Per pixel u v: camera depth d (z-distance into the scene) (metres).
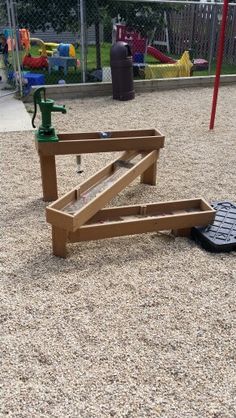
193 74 10.49
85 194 3.54
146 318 2.57
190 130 6.24
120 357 2.30
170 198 4.11
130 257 3.17
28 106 7.38
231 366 2.27
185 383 2.16
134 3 9.75
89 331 2.46
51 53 10.73
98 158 5.09
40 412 2.00
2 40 10.10
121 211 3.44
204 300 2.75
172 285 2.88
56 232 3.05
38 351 2.33
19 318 2.56
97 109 7.34
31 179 4.47
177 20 12.87
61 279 2.90
